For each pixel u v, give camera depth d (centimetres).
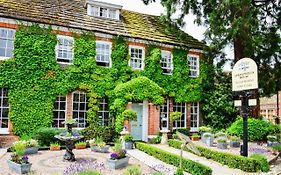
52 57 1689
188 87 2138
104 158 1274
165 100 2058
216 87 2205
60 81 1703
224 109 2125
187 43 2181
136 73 1941
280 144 1619
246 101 1266
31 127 1606
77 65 1764
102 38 1861
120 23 2030
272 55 1972
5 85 1559
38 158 1238
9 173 981
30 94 1616
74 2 2044
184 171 1070
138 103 1958
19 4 1731
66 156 1198
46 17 1730
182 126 2128
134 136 1917
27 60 1620
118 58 1891
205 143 1777
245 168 1105
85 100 1789
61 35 1739
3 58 1577
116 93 1773
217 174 1036
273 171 1126
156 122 1981
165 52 2088
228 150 1534
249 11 1756
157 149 1321
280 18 2061
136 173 917
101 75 1828
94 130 1675
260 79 2025
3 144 1540
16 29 1614
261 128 1870
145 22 2217
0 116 1562
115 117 1812
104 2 1972
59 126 1705
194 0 2069
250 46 1820
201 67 2217
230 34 1794
